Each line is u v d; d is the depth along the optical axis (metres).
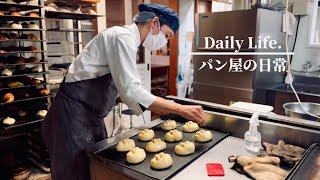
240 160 0.91
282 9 2.62
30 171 2.14
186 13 4.39
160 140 1.13
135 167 0.93
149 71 3.82
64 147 1.27
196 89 2.84
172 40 4.38
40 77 2.21
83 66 1.26
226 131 1.25
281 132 1.08
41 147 2.11
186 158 1.00
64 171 1.27
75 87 1.29
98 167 1.01
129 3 3.62
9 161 2.16
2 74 1.93
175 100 1.50
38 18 2.01
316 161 0.84
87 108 1.31
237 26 2.42
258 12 2.26
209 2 4.64
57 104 1.32
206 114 1.30
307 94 2.26
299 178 0.74
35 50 2.07
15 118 2.04
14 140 2.18
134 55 1.18
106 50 1.20
